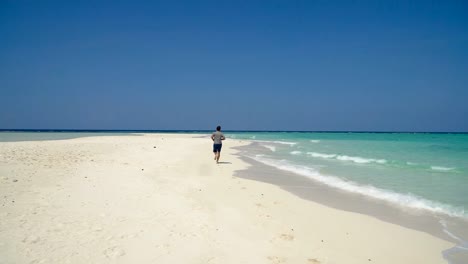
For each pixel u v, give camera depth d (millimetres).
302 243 5461
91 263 4250
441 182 11148
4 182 8289
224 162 16812
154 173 11398
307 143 39969
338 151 25359
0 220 5586
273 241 5484
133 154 17703
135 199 7531
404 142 41938
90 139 35219
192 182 10219
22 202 6703
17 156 13477
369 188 10172
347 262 4785
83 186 8484
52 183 8586
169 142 34031
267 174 12930
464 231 6184
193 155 19672
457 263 4832
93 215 6180
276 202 8195
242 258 4730
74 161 12930
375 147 30391
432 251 5266
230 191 9219
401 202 8367
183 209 6988
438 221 6797
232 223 6301
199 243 5172
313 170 14148
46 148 18500
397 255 5094
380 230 6215
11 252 4406
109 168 11734
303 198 8797
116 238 5137
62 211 6301
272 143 39719
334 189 10031
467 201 8430
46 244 4746
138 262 4383
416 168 14664
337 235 5910
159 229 5664
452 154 21594
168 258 4562
